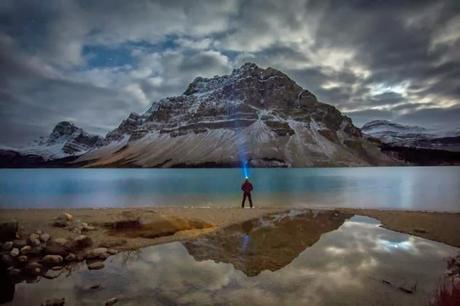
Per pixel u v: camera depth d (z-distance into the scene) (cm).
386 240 1702
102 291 1023
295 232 1938
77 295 995
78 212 2573
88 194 5381
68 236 1719
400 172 15838
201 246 1611
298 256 1401
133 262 1346
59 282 1115
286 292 994
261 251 1498
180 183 8600
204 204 3769
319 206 3416
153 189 6506
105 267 1278
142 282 1098
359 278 1108
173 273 1191
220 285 1060
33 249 1432
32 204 3884
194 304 914
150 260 1371
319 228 2059
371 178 10112
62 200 4400
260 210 2853
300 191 5612
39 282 1116
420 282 1066
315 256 1395
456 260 1322
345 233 1894
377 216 2528
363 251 1477
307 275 1146
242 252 1483
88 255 1412
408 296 955
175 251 1521
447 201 3894
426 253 1435
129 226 1977
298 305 902
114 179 11462
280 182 8412
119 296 979
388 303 909
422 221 2270
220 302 926
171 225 1950
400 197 4438
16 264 1290
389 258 1357
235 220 2344
